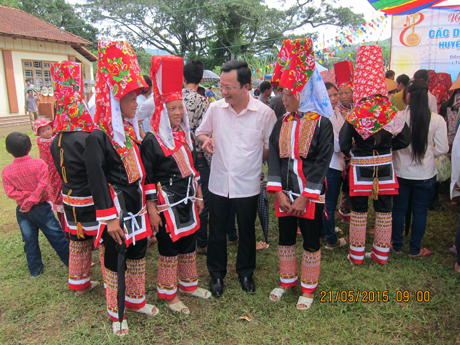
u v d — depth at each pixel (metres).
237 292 2.90
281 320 2.56
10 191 2.99
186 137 2.59
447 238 3.79
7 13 17.86
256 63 23.00
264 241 3.88
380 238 3.21
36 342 2.36
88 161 2.13
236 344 2.34
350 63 3.65
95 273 3.25
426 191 3.21
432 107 4.09
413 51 6.61
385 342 2.33
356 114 3.00
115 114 2.13
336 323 2.51
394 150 3.20
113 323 2.45
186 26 28.81
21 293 2.91
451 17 6.25
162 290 2.65
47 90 15.83
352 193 3.15
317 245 2.65
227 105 2.75
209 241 2.94
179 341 2.36
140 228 2.39
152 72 2.35
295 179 2.56
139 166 2.34
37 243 3.17
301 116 2.56
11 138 2.95
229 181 2.78
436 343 2.30
